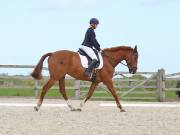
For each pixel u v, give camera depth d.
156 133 10.92
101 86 23.64
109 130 11.34
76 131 11.10
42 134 10.53
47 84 15.80
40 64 15.98
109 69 16.12
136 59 16.52
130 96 25.47
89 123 12.71
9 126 11.91
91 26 16.00
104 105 19.44
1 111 15.90
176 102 22.91
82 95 23.47
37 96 23.62
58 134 10.57
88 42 15.98
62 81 16.22
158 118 14.16
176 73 23.70
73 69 15.85
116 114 15.27
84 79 16.03
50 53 16.06
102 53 16.20
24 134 10.52
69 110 16.61
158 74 23.77
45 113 15.33
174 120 13.63
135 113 15.70
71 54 15.93
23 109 16.78
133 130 11.38
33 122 12.79
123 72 23.94
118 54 16.34
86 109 17.17
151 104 20.62
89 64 15.83
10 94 26.09
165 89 23.69
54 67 15.74
